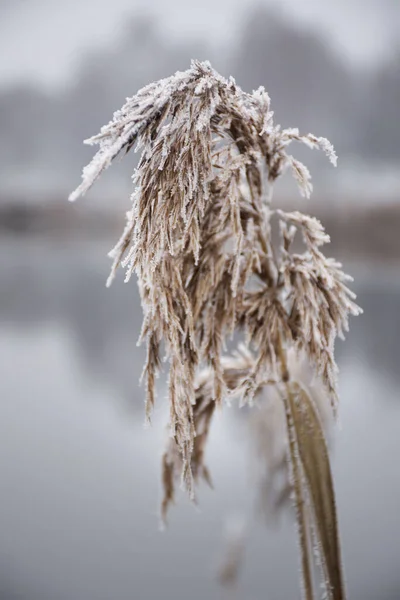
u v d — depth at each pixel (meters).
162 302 1.13
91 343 19.62
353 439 8.00
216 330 1.17
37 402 13.00
